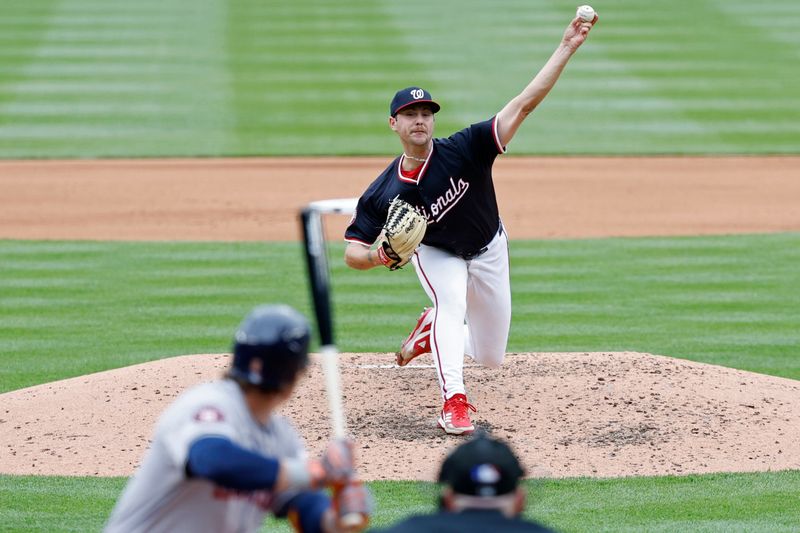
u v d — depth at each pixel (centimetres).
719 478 2494
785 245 5422
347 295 4547
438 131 8150
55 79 9619
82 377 3294
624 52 10675
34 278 4769
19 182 6988
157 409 2973
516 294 4544
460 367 2784
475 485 1036
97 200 6525
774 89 9612
